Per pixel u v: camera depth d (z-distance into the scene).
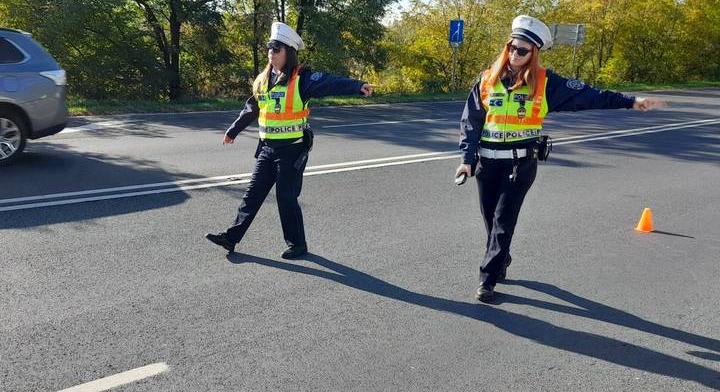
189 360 3.62
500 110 4.46
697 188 8.83
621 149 11.99
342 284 4.85
